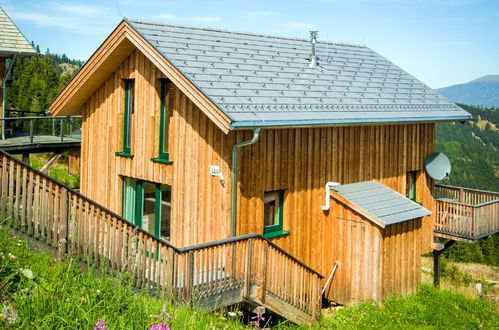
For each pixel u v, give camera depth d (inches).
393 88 685.9
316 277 487.8
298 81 562.9
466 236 697.6
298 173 526.3
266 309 463.2
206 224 474.0
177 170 499.2
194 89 440.1
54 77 2320.4
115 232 343.6
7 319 210.4
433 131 726.5
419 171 709.9
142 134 531.2
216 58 515.8
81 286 259.8
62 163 1369.3
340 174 576.4
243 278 417.1
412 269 564.1
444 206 725.9
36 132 914.7
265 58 584.7
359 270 528.4
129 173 547.5
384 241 520.1
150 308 260.8
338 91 585.3
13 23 831.7
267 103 468.8
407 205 570.6
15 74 2107.5
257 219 485.7
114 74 557.9
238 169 463.8
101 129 578.2
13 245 308.2
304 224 535.8
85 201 340.2
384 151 639.8
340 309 514.3
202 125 476.1
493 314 556.4
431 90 738.8
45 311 225.9
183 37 531.5
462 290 785.6
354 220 531.2
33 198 356.5
